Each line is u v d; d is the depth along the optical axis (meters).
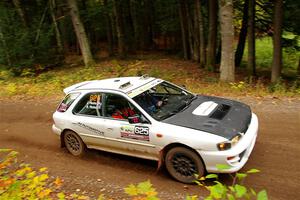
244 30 22.66
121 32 24.95
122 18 27.31
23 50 21.80
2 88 17.80
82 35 21.62
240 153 5.94
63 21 29.06
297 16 16.42
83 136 7.87
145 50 30.64
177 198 5.82
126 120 6.99
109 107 7.31
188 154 6.12
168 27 27.20
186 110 6.85
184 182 6.32
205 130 6.03
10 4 24.55
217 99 7.45
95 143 7.75
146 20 31.02
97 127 7.44
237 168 5.87
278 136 7.76
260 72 21.81
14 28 21.95
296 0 16.02
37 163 8.20
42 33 22.52
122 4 28.02
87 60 21.86
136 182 6.62
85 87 8.02
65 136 8.32
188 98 7.48
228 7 13.43
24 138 10.13
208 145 5.83
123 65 21.16
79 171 7.45
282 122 8.53
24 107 13.64
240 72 20.42
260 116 9.18
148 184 4.15
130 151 7.13
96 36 33.81
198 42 21.69
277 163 6.57
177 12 26.67
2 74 20.83
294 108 9.38
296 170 6.26
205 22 22.19
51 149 9.01
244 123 6.36
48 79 19.23
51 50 23.25
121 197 6.11
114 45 31.95
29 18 25.73
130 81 7.82
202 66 19.80
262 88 12.11
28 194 5.32
